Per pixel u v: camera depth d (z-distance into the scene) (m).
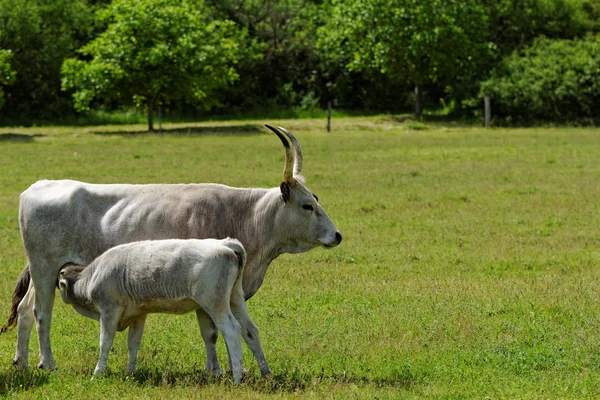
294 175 12.35
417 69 60.22
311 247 12.30
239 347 10.45
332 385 10.54
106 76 52.00
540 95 59.59
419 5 57.41
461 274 17.52
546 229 22.41
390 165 35.88
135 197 11.91
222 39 55.47
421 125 57.84
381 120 60.91
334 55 65.62
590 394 10.22
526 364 11.42
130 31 52.09
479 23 60.12
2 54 54.44
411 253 19.56
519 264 18.34
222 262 10.45
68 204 11.80
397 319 13.77
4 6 60.41
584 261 18.59
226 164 35.66
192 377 10.99
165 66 52.31
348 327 13.46
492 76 60.91
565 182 30.66
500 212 24.92
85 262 11.80
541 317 13.77
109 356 12.29
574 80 58.91
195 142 46.34
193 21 53.47
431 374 11.09
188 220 11.76
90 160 37.31
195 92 54.25
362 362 11.67
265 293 15.94
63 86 53.47
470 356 11.80
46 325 11.82
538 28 68.88
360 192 28.48
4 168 34.44
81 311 11.45
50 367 11.74
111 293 10.87
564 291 15.59
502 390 10.36
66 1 65.06
